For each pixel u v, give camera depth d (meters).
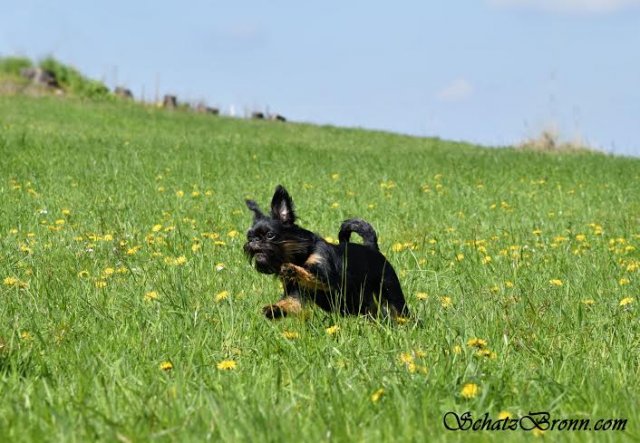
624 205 19.44
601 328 8.27
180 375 6.34
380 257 9.40
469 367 6.60
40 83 52.78
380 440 5.33
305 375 6.65
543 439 5.39
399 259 12.09
